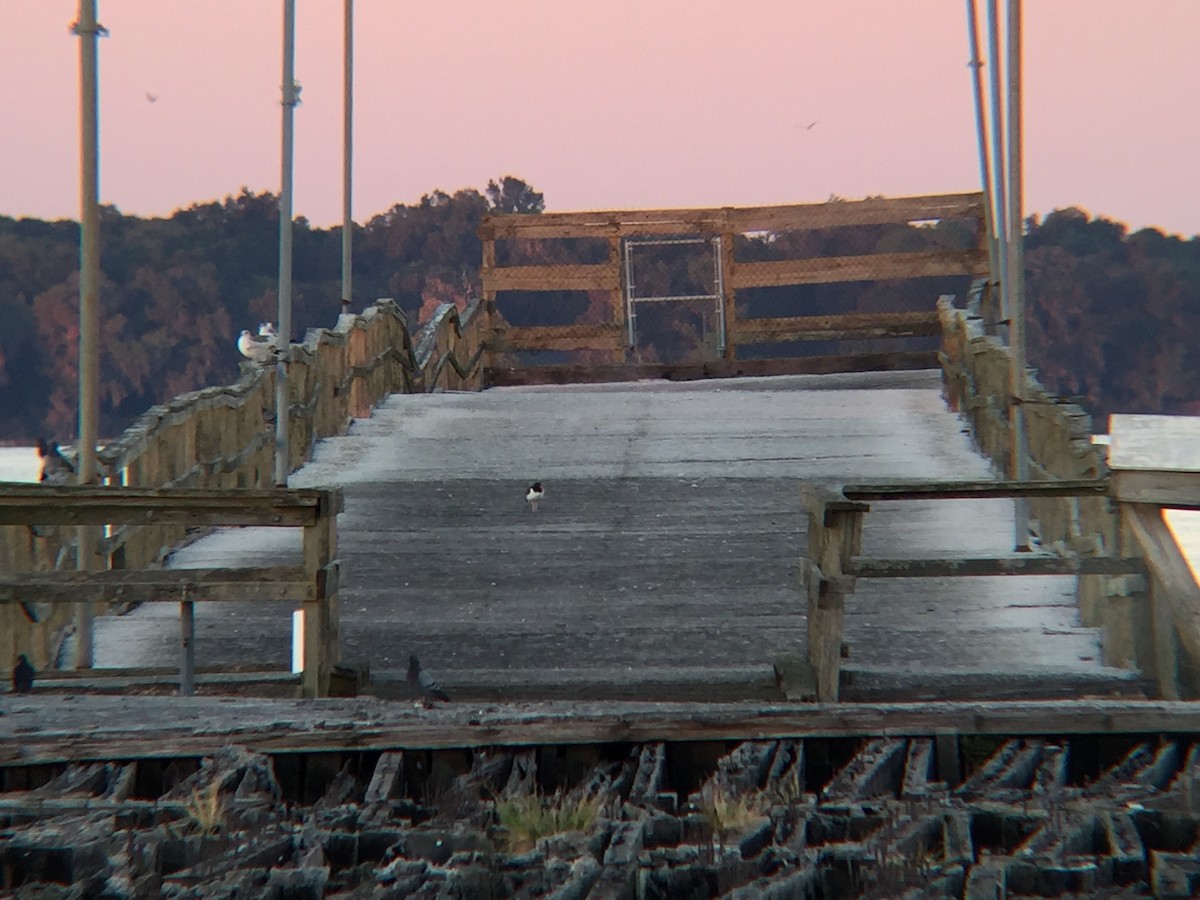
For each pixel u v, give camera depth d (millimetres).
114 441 44531
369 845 17641
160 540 49781
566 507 53188
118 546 44250
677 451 61531
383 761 20562
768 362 95875
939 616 40031
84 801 18781
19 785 20562
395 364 80188
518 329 101438
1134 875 16734
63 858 16734
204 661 37750
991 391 57781
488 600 42219
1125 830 17641
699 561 45812
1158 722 21391
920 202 92125
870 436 63562
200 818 17969
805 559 32094
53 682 30266
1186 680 29484
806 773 21156
